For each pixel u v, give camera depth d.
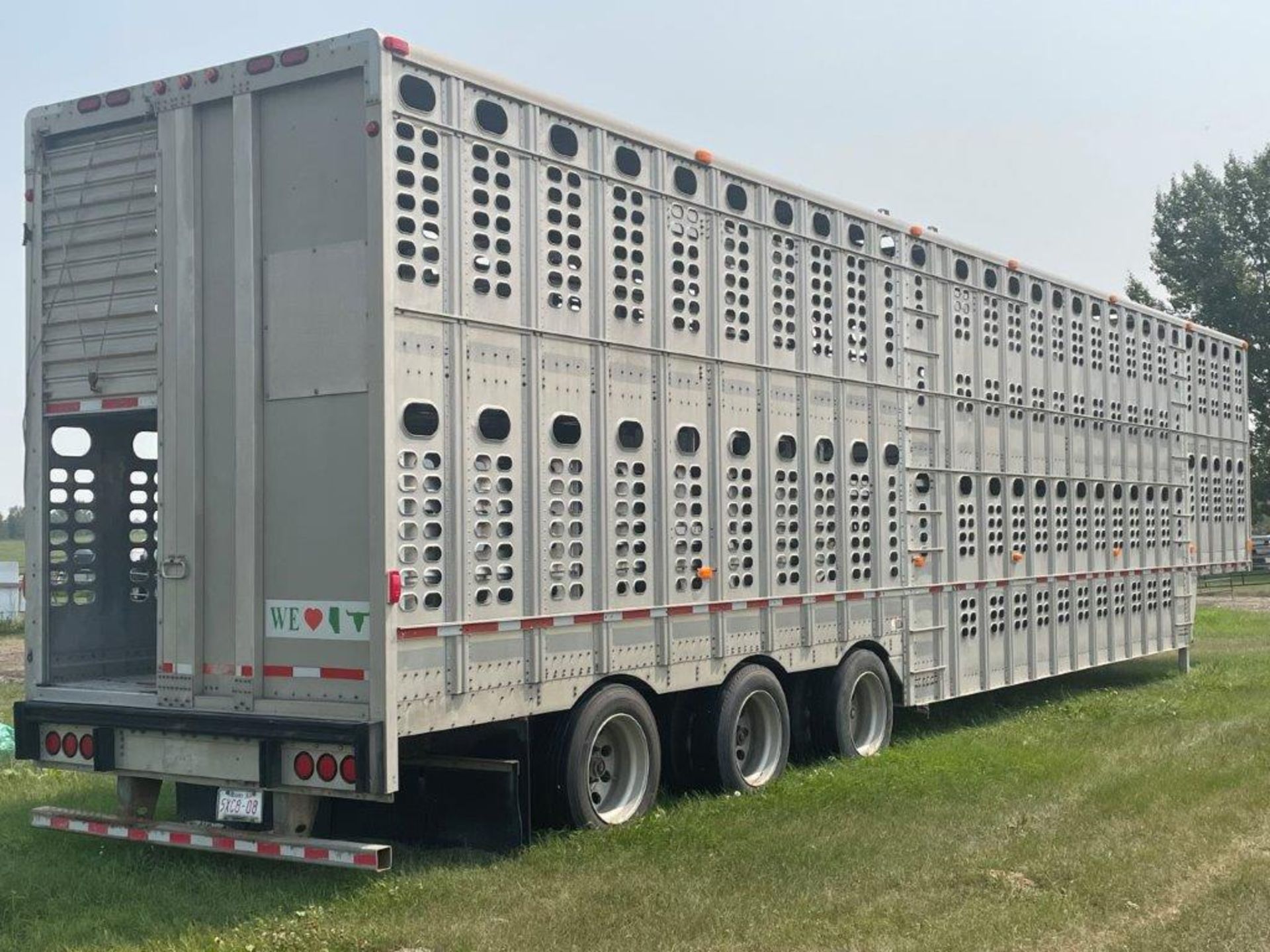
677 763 8.96
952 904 6.30
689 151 8.82
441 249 6.96
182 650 7.12
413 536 6.69
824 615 9.95
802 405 9.80
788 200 9.79
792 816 8.16
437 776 7.45
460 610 6.94
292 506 6.86
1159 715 12.34
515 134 7.49
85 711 7.36
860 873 6.84
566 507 7.69
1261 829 7.82
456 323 7.02
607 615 7.94
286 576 6.88
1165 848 7.33
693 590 8.66
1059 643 13.23
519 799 7.24
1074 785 9.03
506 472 7.29
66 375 7.66
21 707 7.58
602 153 8.12
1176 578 15.79
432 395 6.86
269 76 6.95
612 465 8.04
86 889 6.79
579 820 7.68
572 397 7.79
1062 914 6.13
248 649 6.92
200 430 7.12
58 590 8.00
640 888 6.56
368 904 6.35
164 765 7.14
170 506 7.18
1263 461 42.84
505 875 6.83
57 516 7.98
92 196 7.59
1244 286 42.28
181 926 6.12
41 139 7.72
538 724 7.76
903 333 11.02
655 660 8.32
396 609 6.52
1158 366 15.56
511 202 7.44
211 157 7.20
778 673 9.74
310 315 6.83
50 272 7.72
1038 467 13.00
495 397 7.25
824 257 10.14
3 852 7.52
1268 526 61.31
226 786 6.91
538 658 7.42
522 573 7.36
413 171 6.82
